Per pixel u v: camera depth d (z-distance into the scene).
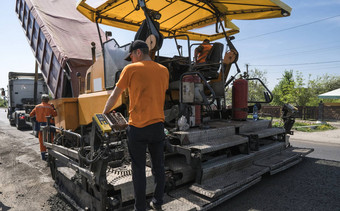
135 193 2.22
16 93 12.62
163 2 4.45
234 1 4.32
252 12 4.82
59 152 3.72
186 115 3.62
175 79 4.74
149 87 2.17
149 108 2.17
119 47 3.82
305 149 5.04
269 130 4.61
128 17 4.88
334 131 10.69
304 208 2.93
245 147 3.75
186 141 3.12
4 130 11.48
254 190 3.51
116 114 2.52
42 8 6.69
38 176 4.51
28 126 11.78
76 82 5.94
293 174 4.20
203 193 2.67
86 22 7.21
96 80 4.50
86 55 6.23
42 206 3.25
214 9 4.73
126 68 2.18
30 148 7.04
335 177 4.01
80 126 4.93
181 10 4.91
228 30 5.82
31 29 7.45
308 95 17.47
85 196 2.84
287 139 5.18
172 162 3.22
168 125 3.93
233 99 4.73
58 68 6.47
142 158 2.21
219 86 4.61
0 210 3.14
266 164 3.79
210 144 3.18
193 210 2.41
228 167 3.29
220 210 2.89
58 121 5.20
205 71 4.58
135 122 2.17
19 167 5.10
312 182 3.79
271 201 3.13
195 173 3.17
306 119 16.08
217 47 4.59
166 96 4.49
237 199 3.20
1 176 4.52
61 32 6.48
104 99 4.05
